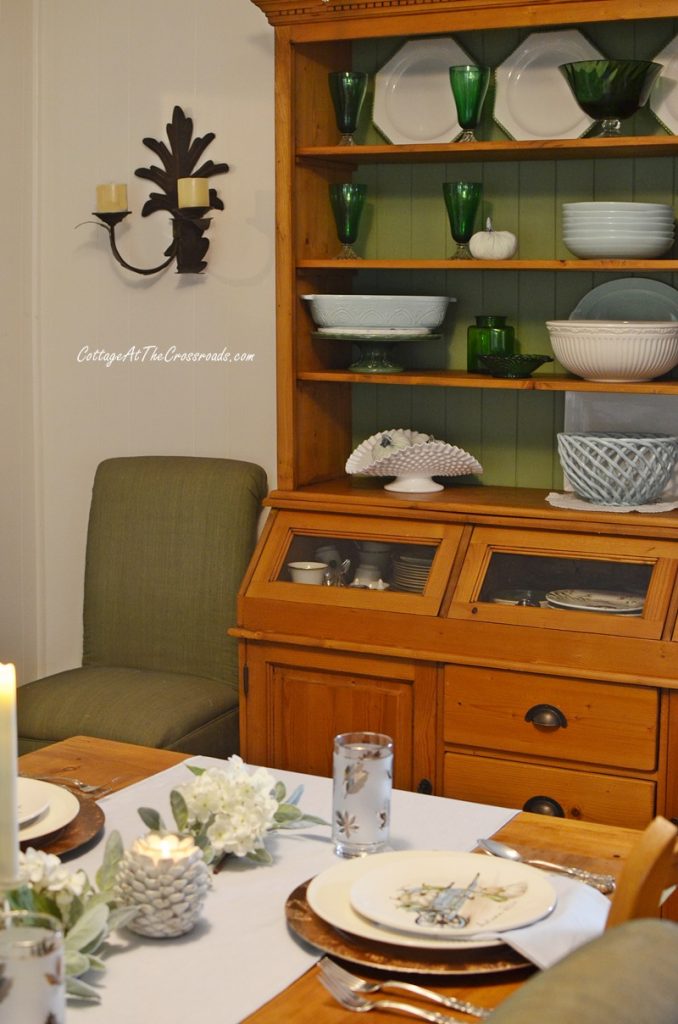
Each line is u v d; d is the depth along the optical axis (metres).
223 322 3.51
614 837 1.63
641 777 2.56
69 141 3.65
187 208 3.35
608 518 2.70
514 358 2.85
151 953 1.31
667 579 2.60
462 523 2.85
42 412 3.80
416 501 2.91
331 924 1.32
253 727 2.97
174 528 3.39
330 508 2.98
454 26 2.75
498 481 3.21
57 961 1.00
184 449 3.61
